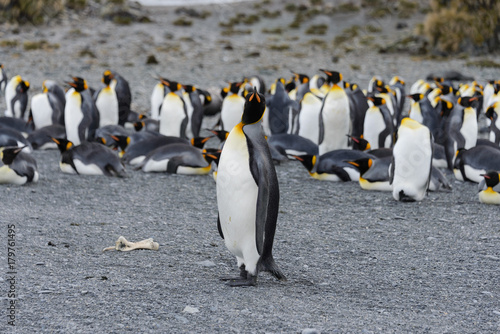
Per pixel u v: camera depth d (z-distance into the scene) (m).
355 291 6.55
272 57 34.62
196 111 16.83
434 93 19.83
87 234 8.41
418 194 10.75
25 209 9.71
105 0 49.16
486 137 17.59
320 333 5.27
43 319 5.39
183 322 5.45
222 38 41.53
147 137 14.46
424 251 8.14
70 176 12.42
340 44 39.53
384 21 47.09
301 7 53.47
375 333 5.36
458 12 37.09
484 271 7.36
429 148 10.53
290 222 9.52
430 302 6.29
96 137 14.73
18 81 18.70
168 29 43.62
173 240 8.31
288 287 6.56
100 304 5.79
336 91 14.16
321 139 14.44
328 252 8.01
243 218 6.11
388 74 29.83
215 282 6.57
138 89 25.00
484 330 5.59
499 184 10.62
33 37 38.00
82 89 15.34
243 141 6.07
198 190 11.61
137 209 10.09
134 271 6.86
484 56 35.66
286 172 13.39
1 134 13.62
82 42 37.12
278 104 16.80
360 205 10.66
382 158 11.80
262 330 5.33
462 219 9.80
